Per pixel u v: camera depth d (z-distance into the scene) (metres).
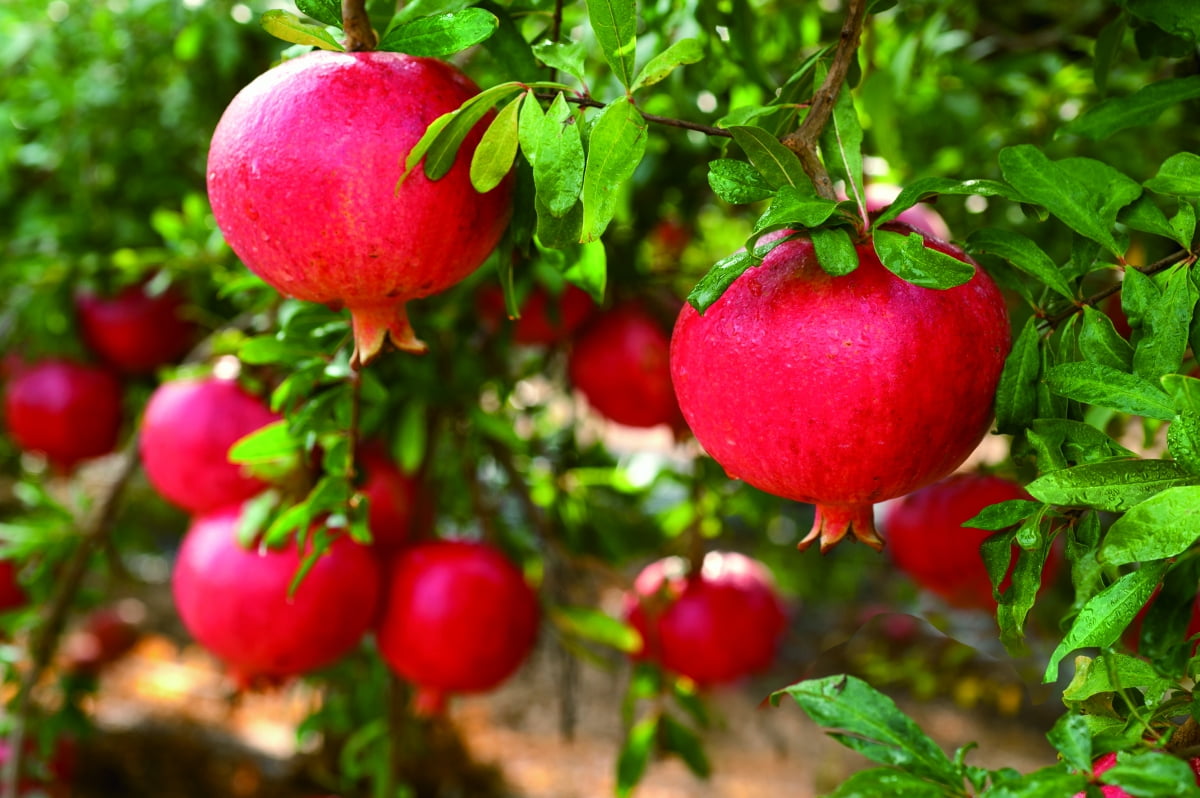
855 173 0.71
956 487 1.06
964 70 1.12
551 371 1.37
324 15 0.71
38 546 1.21
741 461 0.69
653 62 0.68
